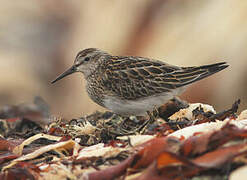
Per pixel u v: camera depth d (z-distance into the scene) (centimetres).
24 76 2078
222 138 559
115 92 1087
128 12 1966
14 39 2239
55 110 1975
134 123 1070
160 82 1059
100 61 1149
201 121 829
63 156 722
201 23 1761
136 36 1898
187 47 1741
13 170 627
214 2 1783
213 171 529
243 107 1630
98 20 2038
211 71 1059
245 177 498
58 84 2052
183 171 534
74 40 2125
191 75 1059
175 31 1798
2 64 2106
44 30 2264
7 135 957
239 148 538
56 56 2181
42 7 2353
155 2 1916
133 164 569
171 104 1032
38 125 1019
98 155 642
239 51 1666
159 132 742
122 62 1114
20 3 2359
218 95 1647
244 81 1644
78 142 809
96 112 1095
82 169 620
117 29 1955
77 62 1191
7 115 1164
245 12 1709
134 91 1067
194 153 557
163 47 1791
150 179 533
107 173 568
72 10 2244
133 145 657
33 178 618
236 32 1692
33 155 704
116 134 887
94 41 2005
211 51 1692
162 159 533
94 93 1144
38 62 2162
